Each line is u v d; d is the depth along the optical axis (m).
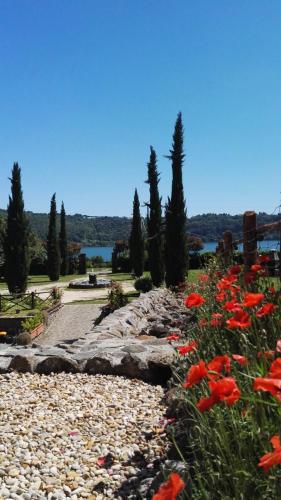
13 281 23.55
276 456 1.16
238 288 3.49
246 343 2.46
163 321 8.77
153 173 21.19
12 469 3.18
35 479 3.06
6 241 23.75
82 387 4.87
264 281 3.51
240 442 1.82
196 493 1.86
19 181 23.70
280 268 3.49
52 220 32.47
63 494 2.88
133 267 28.78
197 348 3.28
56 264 32.47
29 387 4.91
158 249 20.91
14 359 5.48
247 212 5.04
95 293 23.89
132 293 20.59
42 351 6.05
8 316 14.98
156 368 5.04
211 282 6.46
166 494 1.14
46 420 4.02
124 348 5.84
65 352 5.93
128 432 3.71
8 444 3.55
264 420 1.76
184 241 17.98
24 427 3.87
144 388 4.80
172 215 18.06
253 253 4.96
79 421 4.00
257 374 1.99
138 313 9.85
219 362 1.74
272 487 1.55
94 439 3.63
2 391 4.81
